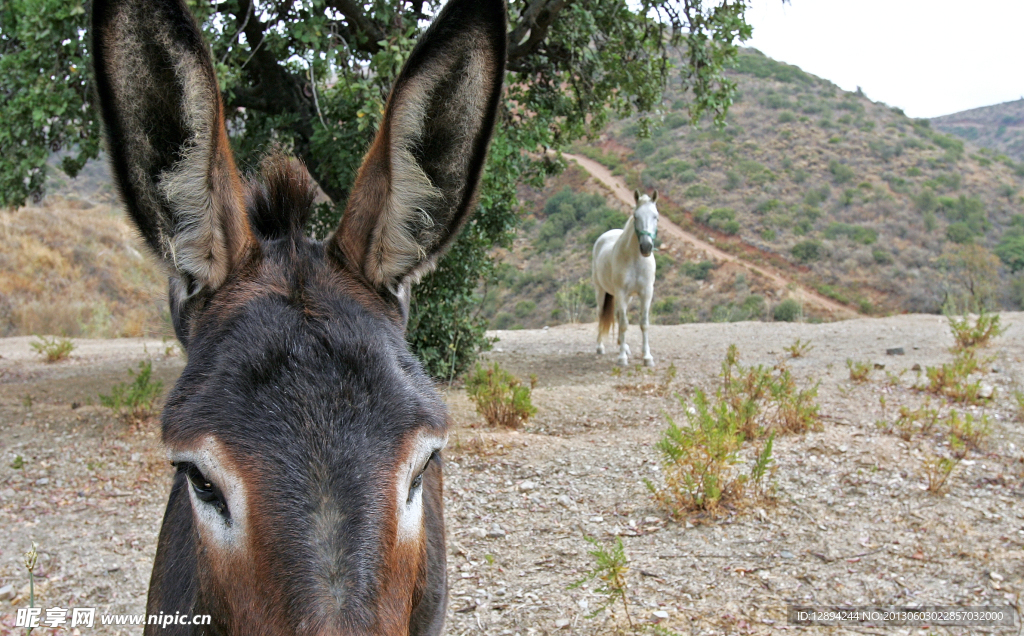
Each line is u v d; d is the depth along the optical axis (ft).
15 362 38.75
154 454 20.36
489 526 16.05
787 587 13.05
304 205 6.36
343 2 23.06
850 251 119.03
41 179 24.91
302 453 4.33
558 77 28.81
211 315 5.14
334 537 4.15
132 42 4.97
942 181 146.82
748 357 34.99
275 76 25.48
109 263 78.74
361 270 5.68
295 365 4.63
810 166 154.40
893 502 16.33
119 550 14.92
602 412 25.12
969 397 24.06
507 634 11.78
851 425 21.98
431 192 5.87
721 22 26.25
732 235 127.44
